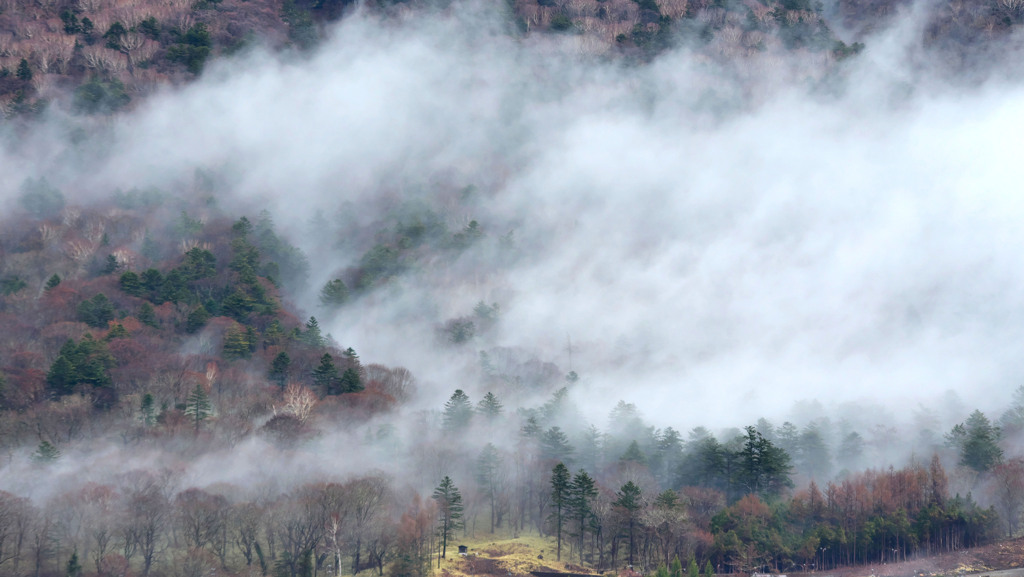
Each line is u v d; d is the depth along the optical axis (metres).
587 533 155.12
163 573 134.75
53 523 137.38
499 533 164.25
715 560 144.38
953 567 140.62
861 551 146.12
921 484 162.00
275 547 145.88
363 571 141.75
